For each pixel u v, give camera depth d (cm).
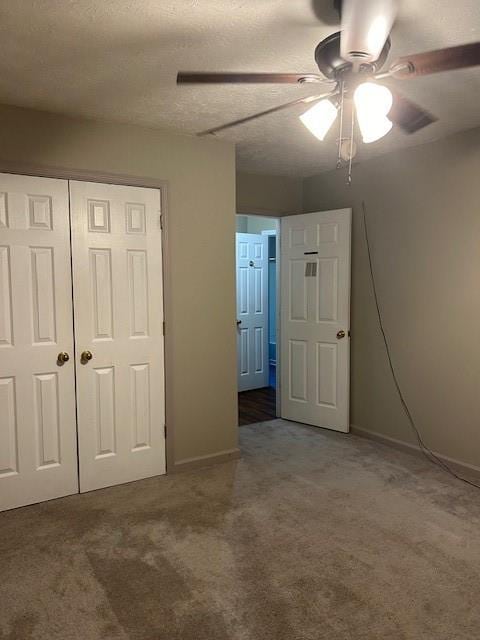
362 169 397
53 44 201
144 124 304
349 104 199
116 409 313
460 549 236
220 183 342
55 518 270
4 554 234
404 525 260
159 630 182
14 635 180
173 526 260
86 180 294
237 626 184
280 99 262
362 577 214
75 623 187
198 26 188
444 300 339
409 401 368
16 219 275
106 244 303
